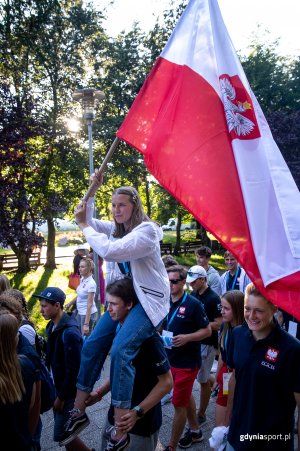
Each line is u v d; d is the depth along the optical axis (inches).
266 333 97.0
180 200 100.3
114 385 84.9
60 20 615.2
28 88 619.8
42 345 140.9
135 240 88.1
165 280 95.3
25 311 137.6
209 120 103.0
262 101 867.4
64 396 125.0
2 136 402.9
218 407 132.8
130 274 97.4
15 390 82.0
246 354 97.8
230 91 103.8
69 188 669.3
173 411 188.5
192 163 101.7
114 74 689.0
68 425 94.8
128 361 85.0
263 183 98.0
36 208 481.7
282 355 91.7
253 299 95.0
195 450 156.2
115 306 90.0
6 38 593.6
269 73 863.1
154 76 110.9
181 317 151.6
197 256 246.4
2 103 420.5
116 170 689.0
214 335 174.1
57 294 136.1
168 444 149.6
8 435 80.7
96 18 653.3
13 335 84.3
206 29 108.3
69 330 129.7
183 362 147.0
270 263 92.0
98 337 97.9
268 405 91.2
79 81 669.9
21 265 653.3
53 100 658.2
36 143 519.8
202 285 183.0
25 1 588.1
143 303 89.4
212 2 109.0
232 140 100.7
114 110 730.2
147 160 105.7
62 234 1478.8
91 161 281.1
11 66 604.1
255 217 94.8
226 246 94.3
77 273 289.7
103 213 892.0
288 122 749.3
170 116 106.3
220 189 98.1
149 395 89.1
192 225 1622.8
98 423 178.4
